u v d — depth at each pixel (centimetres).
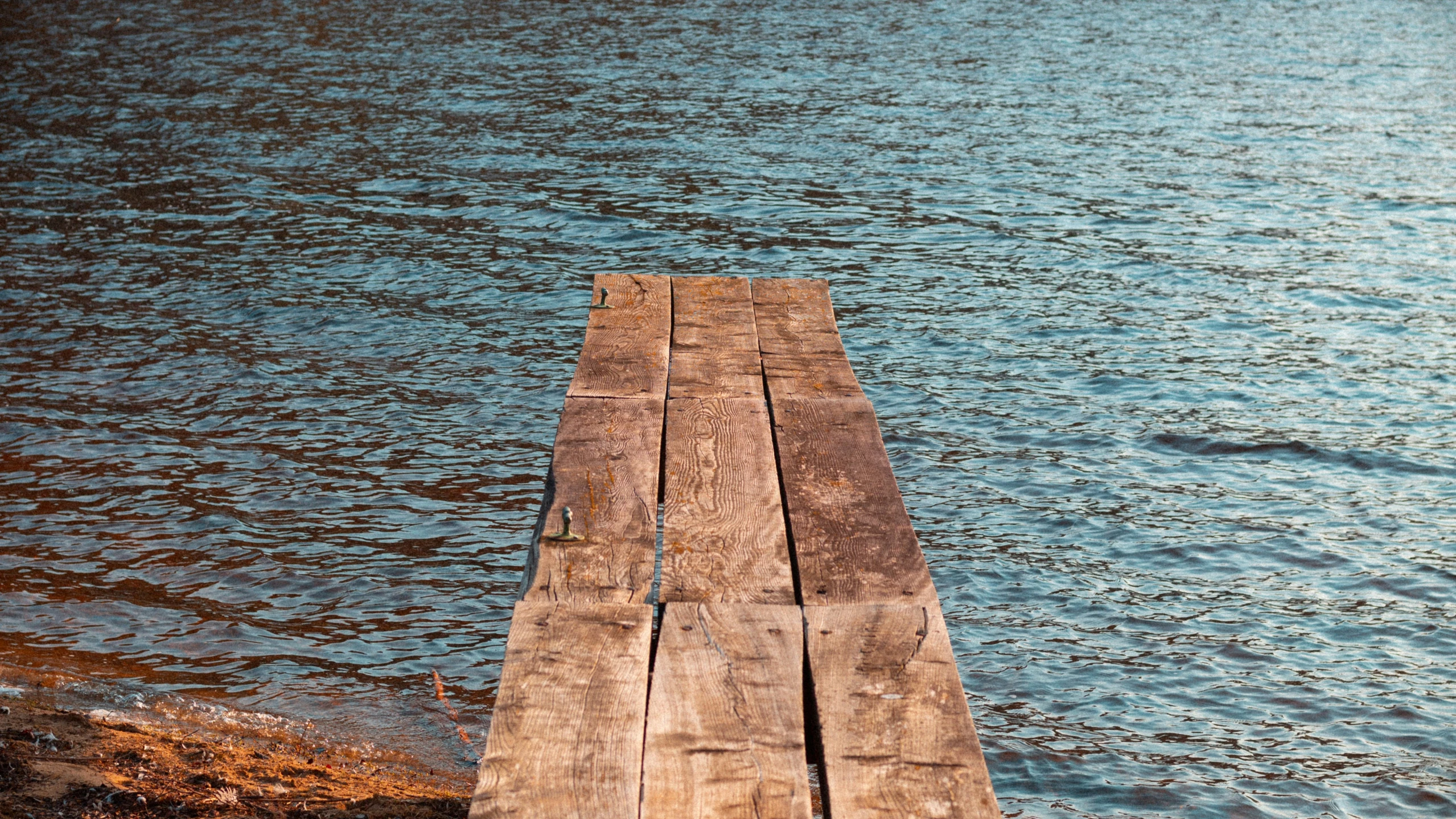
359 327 1552
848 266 1867
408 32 3541
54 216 1931
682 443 434
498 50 3359
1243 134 2747
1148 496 1186
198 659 817
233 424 1254
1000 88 3138
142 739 636
